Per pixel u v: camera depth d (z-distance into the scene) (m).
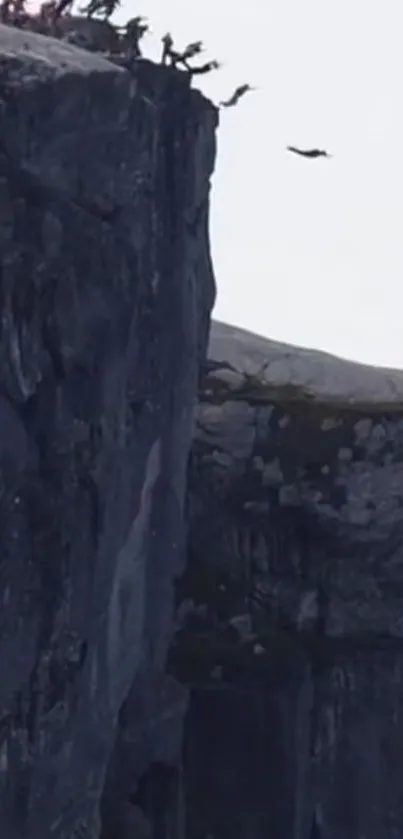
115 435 23.20
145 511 26.06
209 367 46.34
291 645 43.53
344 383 47.09
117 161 22.33
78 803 23.80
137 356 24.12
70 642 22.19
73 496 21.70
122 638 25.38
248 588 43.94
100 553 23.09
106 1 28.80
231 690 42.66
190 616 43.25
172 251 26.14
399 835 43.66
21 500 20.12
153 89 25.44
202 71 28.42
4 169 19.52
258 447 44.47
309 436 44.75
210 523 43.97
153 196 24.67
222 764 42.34
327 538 44.38
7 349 19.45
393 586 44.59
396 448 45.03
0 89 19.61
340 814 43.44
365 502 44.62
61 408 20.98
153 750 35.78
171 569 29.05
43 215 20.12
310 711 43.47
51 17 27.95
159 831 39.88
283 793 42.66
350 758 43.56
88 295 21.39
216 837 41.94
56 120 20.41
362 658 44.06
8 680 20.38
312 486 44.53
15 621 20.33
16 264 19.53
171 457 27.59
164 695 35.56
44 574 20.98
